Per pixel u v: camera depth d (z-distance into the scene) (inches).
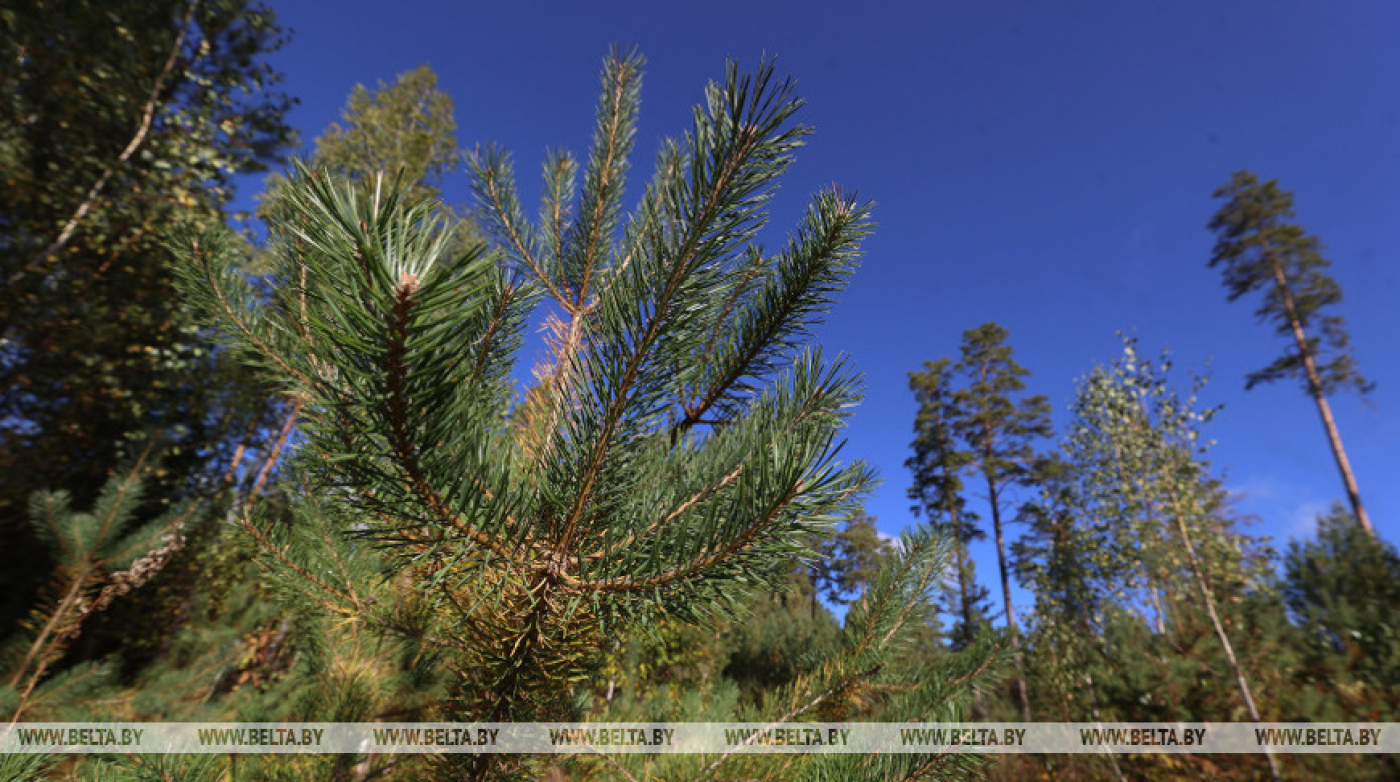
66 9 237.8
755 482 34.7
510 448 43.8
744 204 35.7
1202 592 305.9
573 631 43.6
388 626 63.9
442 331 24.4
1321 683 237.9
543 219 84.7
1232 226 813.2
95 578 184.4
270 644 183.9
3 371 246.4
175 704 159.5
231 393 302.7
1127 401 373.4
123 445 260.1
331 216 24.2
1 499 234.8
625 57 80.3
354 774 83.6
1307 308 739.4
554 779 61.2
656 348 37.2
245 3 303.1
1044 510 441.1
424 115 538.3
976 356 1011.3
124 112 262.2
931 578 89.2
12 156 229.9
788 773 64.6
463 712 47.9
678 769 64.3
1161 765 269.6
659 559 35.4
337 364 25.9
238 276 44.5
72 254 254.5
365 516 36.4
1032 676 358.0
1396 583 234.7
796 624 300.7
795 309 47.3
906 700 67.5
